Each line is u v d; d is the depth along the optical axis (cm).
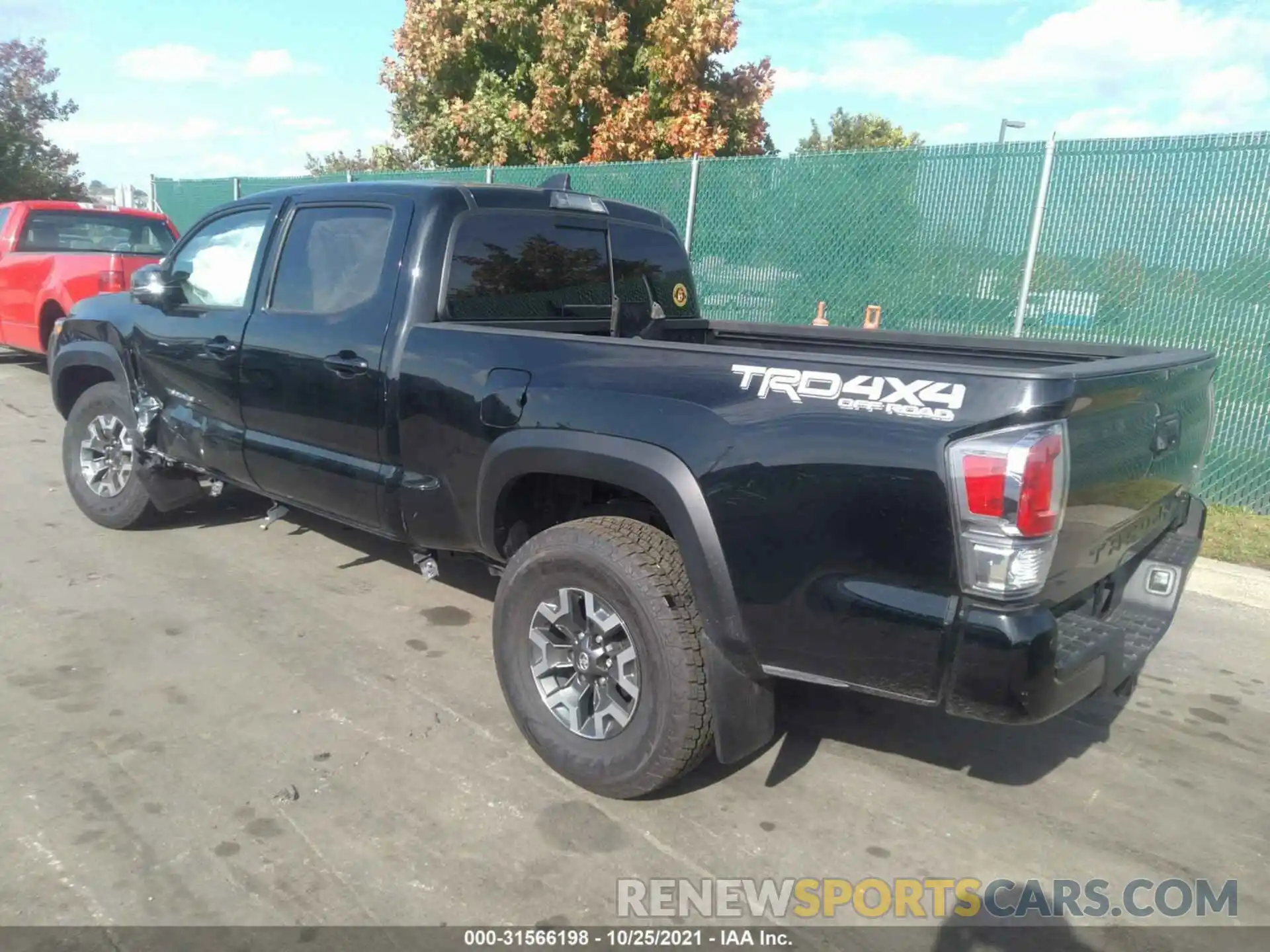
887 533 255
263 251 452
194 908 261
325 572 529
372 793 319
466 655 430
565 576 318
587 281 452
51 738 344
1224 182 646
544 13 1424
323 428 415
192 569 523
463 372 353
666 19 1403
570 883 279
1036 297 736
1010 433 240
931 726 387
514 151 1536
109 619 452
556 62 1431
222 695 382
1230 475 671
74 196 2403
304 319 421
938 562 250
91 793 312
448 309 386
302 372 418
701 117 1420
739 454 279
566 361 325
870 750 366
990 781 346
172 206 1728
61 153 2352
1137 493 303
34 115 2316
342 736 355
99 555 536
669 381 299
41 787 314
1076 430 250
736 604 283
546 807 315
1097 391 255
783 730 379
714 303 950
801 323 884
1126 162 683
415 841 294
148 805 306
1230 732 390
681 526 290
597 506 363
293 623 457
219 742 347
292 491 446
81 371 592
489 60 1546
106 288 954
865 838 309
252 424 456
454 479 362
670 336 502
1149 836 315
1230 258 650
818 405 267
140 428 526
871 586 260
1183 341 677
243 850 286
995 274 758
